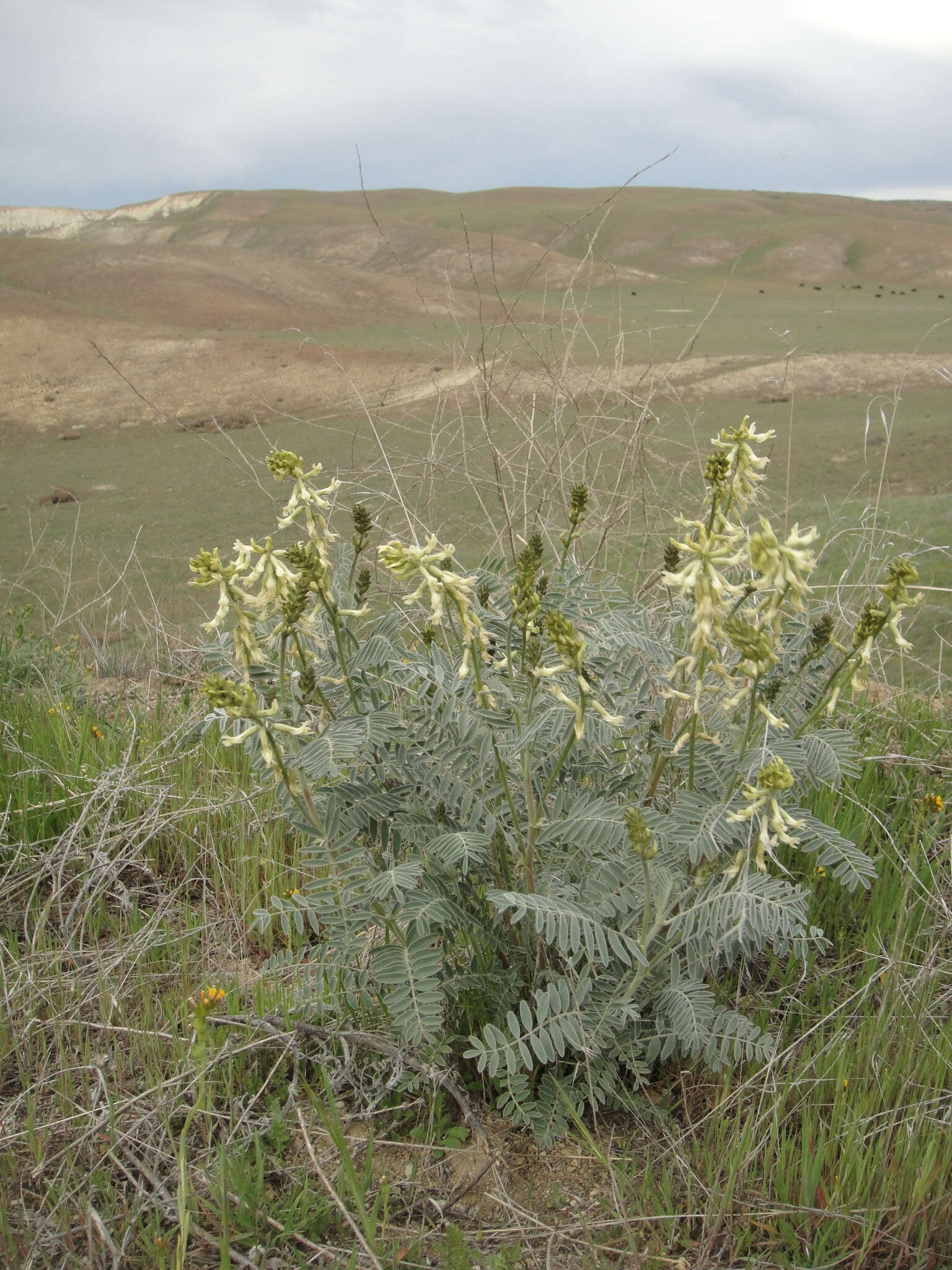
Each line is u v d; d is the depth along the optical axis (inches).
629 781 91.6
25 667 182.4
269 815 126.4
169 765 137.9
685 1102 84.7
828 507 205.2
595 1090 83.6
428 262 3235.7
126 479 856.9
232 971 105.3
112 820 126.9
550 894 81.4
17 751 138.7
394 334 1747.0
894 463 721.6
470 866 85.7
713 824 79.0
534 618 75.7
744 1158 74.4
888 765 133.6
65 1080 84.1
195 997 96.6
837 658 95.0
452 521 177.8
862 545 173.6
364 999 90.6
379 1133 83.4
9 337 1616.6
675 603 104.2
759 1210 72.8
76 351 1536.7
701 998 79.7
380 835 87.4
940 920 103.0
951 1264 69.3
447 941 91.1
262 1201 73.4
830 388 1087.0
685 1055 85.4
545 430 170.6
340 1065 87.9
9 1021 90.4
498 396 171.5
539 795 87.0
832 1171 75.5
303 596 74.1
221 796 132.4
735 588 72.6
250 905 111.8
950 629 248.8
